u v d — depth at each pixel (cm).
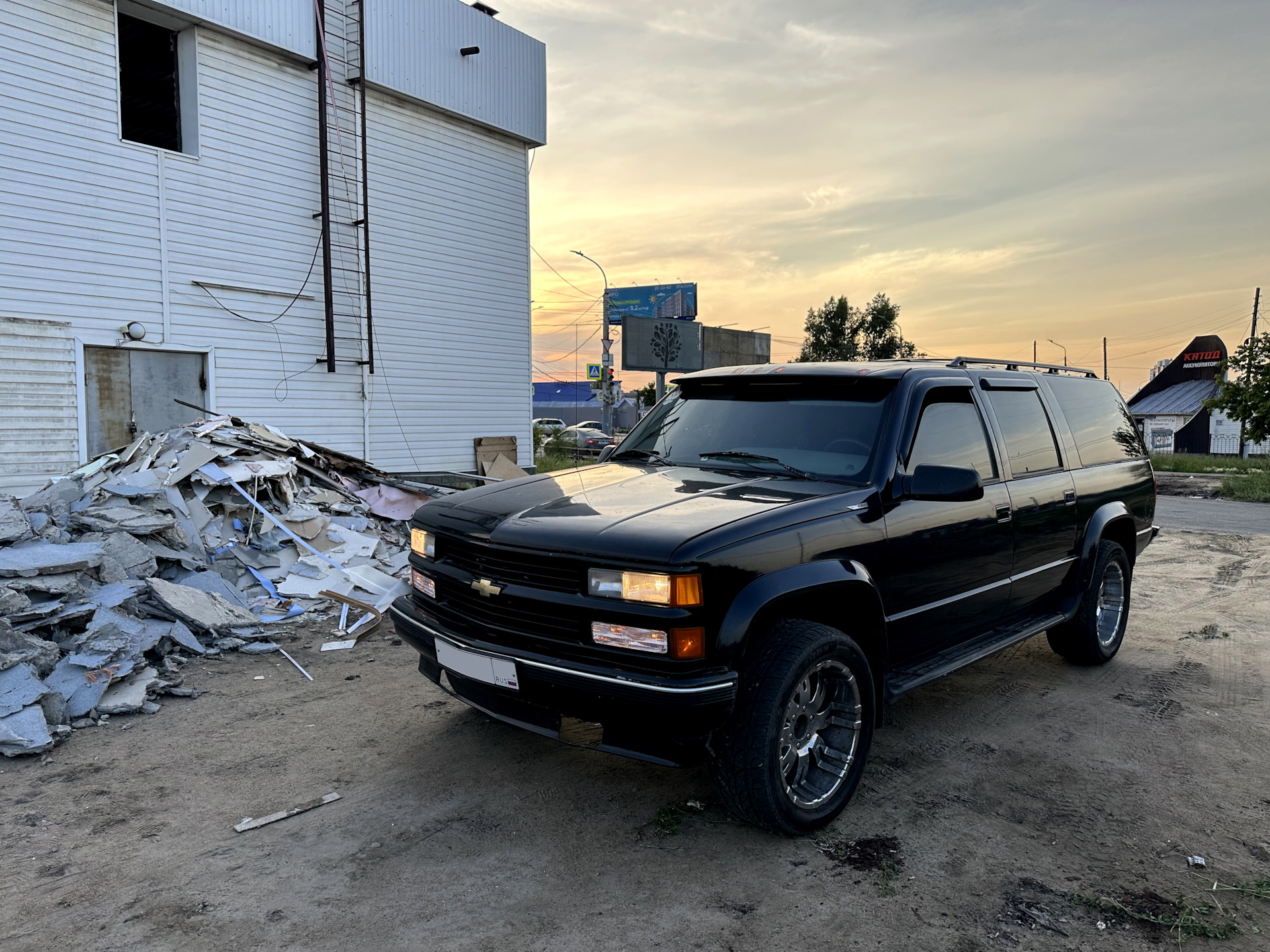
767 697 289
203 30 1184
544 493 357
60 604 479
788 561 299
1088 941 250
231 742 393
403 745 392
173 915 254
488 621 318
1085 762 388
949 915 262
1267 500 1781
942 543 372
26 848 293
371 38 1417
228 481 720
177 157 1160
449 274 1611
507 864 287
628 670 278
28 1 997
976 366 459
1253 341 2816
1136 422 621
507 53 1672
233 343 1245
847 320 5500
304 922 251
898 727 431
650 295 6456
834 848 304
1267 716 452
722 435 411
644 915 259
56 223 1034
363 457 1464
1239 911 267
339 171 1394
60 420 1048
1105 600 553
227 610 573
